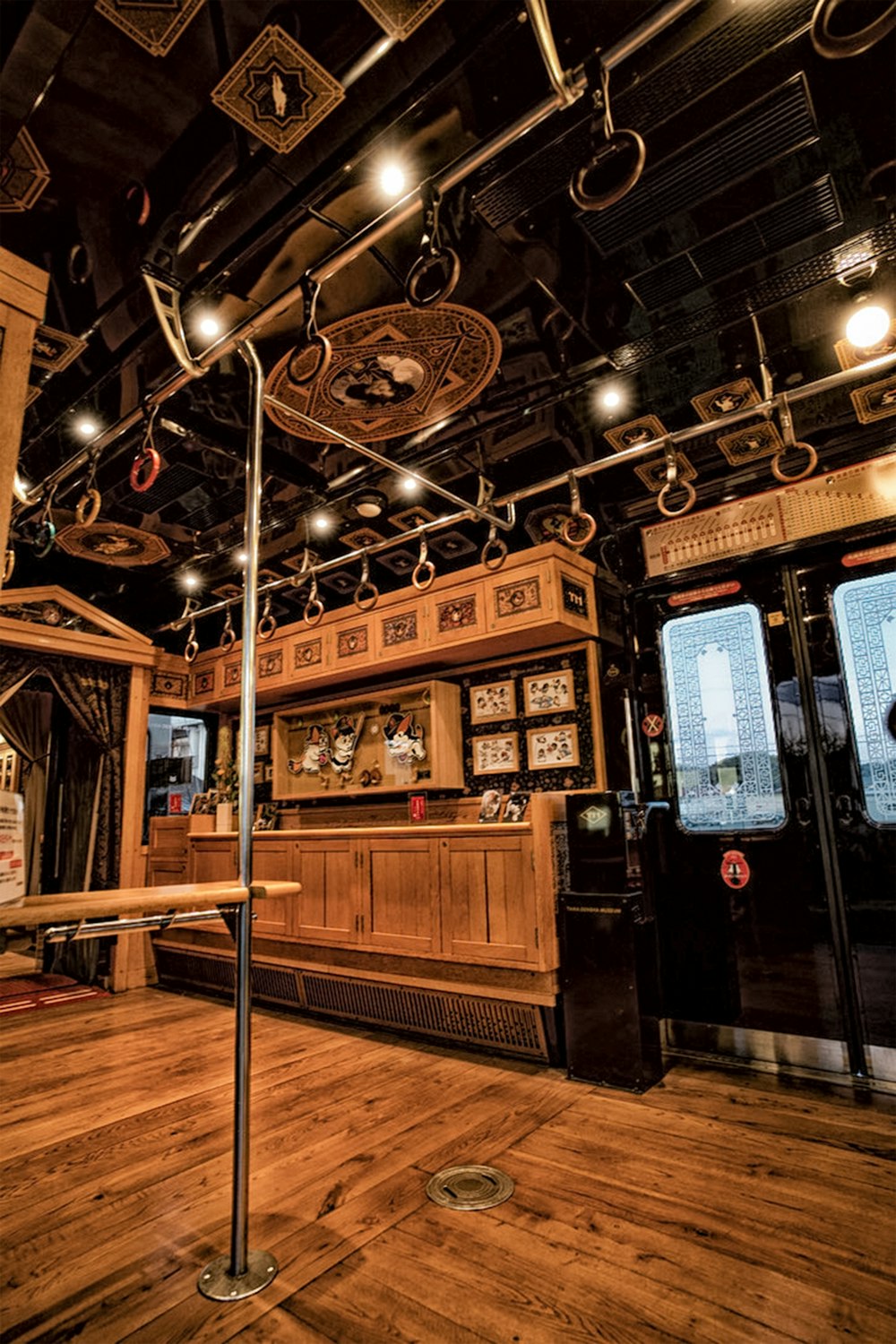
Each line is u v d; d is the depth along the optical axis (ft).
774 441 10.66
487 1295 5.22
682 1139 7.73
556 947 10.22
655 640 11.91
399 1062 10.55
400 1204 6.51
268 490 12.32
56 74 5.66
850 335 7.61
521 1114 8.51
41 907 4.38
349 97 5.91
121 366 9.20
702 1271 5.43
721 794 10.99
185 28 5.33
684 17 5.31
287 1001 13.94
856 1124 8.04
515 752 14.03
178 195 6.81
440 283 7.80
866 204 6.85
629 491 12.07
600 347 8.93
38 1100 9.27
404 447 11.14
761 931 10.25
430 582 10.94
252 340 8.61
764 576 10.93
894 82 5.71
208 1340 4.84
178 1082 9.86
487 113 6.12
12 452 4.31
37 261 7.59
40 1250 5.92
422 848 11.60
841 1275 5.33
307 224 7.15
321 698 18.10
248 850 6.07
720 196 6.78
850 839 9.77
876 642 9.98
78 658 17.16
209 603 18.11
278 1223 6.24
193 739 24.23
